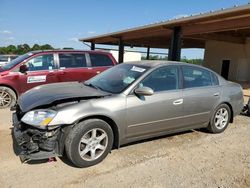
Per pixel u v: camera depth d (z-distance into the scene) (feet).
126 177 12.35
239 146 16.85
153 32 59.47
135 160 14.12
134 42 91.35
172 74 16.44
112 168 13.16
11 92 25.53
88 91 14.67
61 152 12.61
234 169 13.64
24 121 12.53
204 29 45.78
